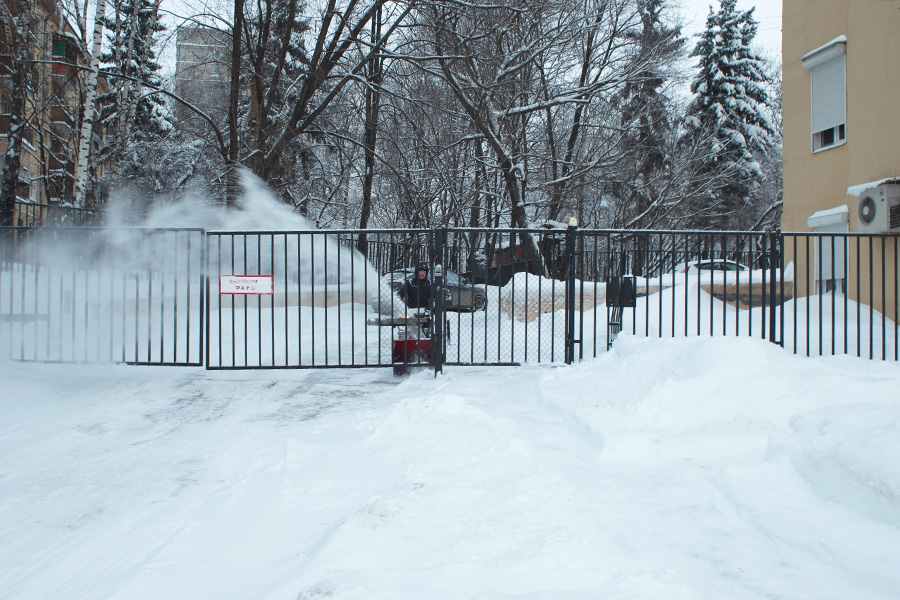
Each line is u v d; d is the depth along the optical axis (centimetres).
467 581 274
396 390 751
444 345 838
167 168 2414
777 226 3209
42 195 2717
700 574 286
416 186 2048
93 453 520
